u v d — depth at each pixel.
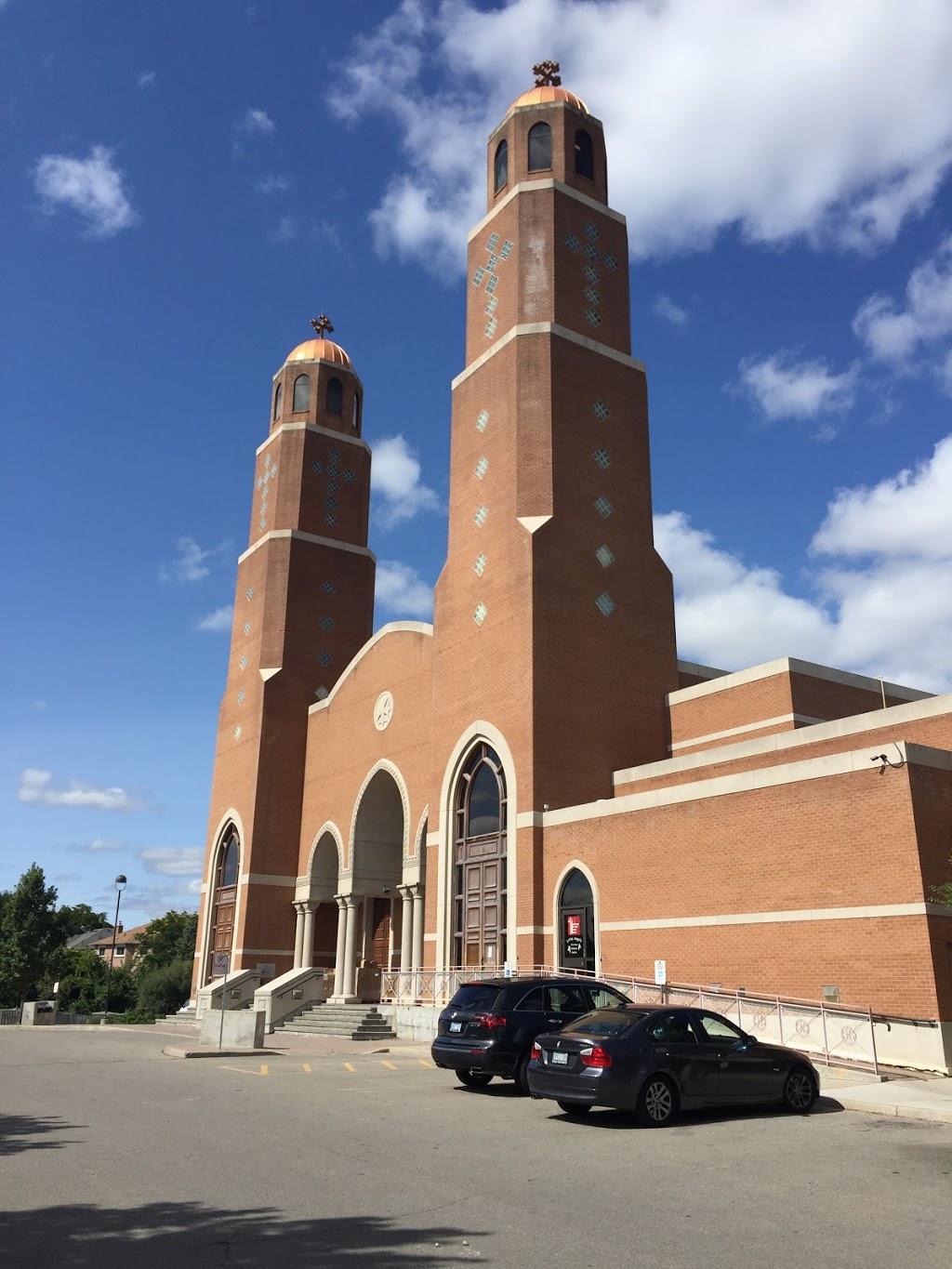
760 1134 11.24
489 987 15.80
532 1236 6.94
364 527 49.94
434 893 30.89
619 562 31.50
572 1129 11.57
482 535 32.12
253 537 50.00
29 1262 6.35
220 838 46.44
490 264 35.56
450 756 31.38
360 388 52.50
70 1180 8.66
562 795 28.12
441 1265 6.27
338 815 41.22
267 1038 28.97
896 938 18.34
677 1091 12.00
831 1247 6.77
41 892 58.56
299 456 48.91
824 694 28.75
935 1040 17.20
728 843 22.20
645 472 33.28
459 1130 11.39
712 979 21.89
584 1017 13.13
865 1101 13.70
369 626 48.59
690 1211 7.67
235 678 48.19
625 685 30.42
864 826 19.36
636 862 24.52
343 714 42.31
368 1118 12.31
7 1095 14.74
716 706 29.88
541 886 27.12
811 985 19.73
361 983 41.50
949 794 19.25
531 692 28.42
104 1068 19.39
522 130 36.38
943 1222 7.45
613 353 33.81
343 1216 7.46
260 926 42.50
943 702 22.36
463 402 34.78
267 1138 10.77
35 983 59.72
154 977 75.56
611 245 35.50
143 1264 6.31
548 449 31.05
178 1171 8.99
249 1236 6.91
